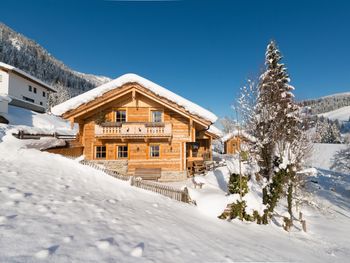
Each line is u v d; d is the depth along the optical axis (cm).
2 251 324
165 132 1572
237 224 829
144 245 429
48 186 706
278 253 588
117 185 961
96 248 380
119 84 1513
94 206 600
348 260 684
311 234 962
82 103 1477
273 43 1862
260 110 1153
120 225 505
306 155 1273
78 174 959
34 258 321
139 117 1641
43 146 1325
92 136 1600
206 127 1623
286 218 948
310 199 1261
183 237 524
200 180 1209
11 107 2919
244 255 505
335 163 2739
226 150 2934
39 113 3578
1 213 444
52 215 484
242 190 933
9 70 3048
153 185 1037
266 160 1106
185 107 1524
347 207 1573
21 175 753
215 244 534
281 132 1113
